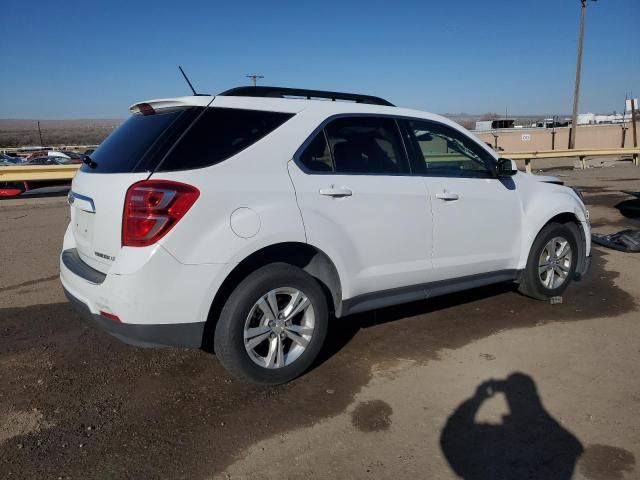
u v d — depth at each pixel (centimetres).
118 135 359
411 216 390
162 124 325
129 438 293
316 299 351
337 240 351
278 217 324
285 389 346
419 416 314
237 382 355
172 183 297
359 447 285
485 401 330
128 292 292
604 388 345
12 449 282
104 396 337
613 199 1216
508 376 362
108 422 308
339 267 356
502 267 468
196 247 299
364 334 435
